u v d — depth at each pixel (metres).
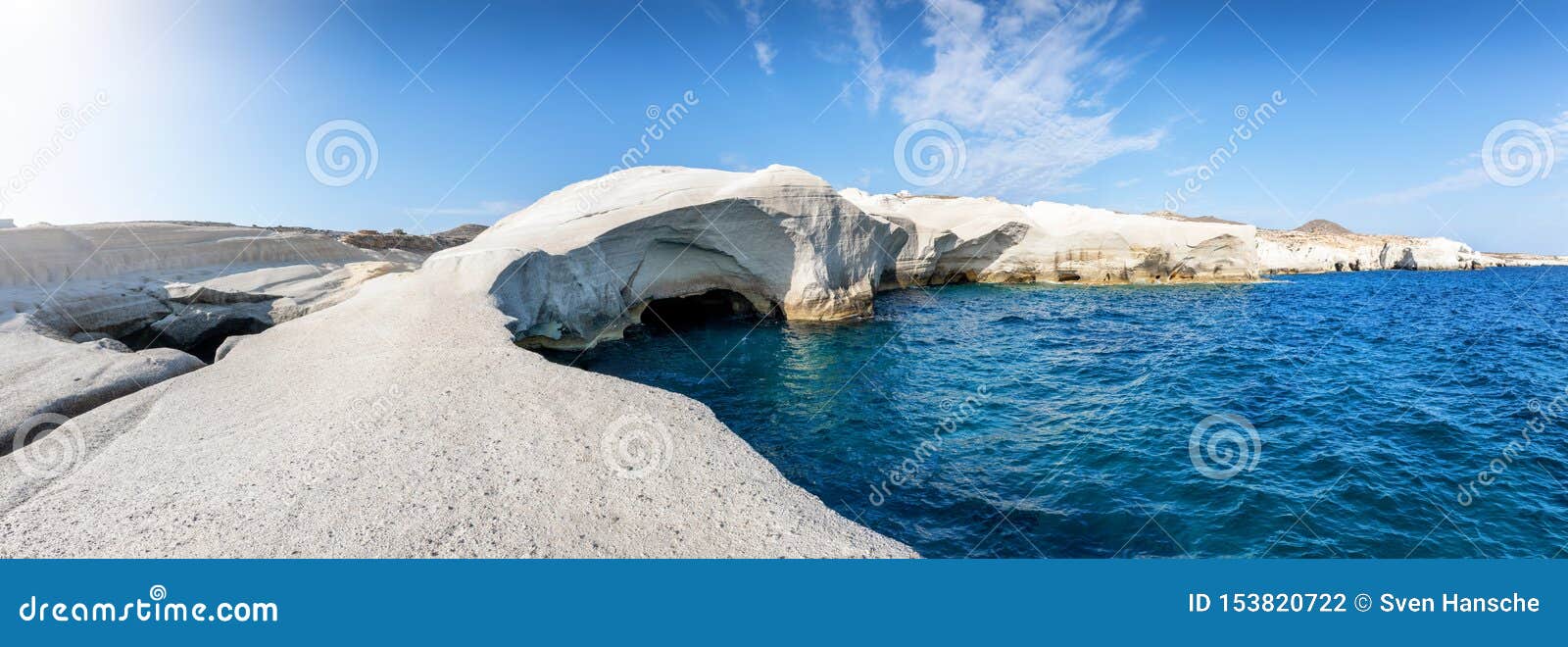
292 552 5.00
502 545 5.11
